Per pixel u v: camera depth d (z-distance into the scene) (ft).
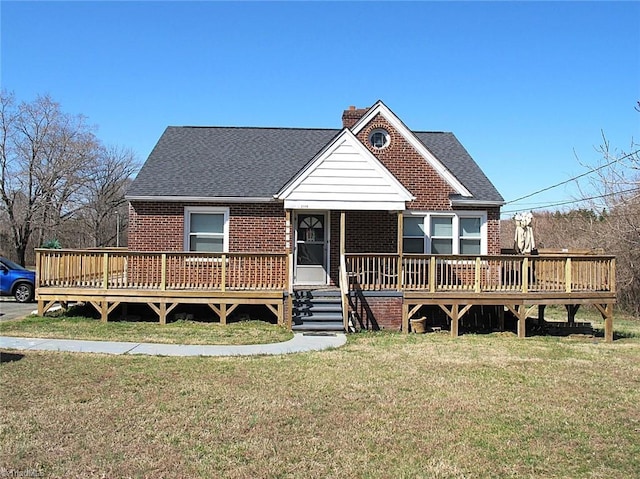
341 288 52.16
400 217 52.90
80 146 158.61
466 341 47.06
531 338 50.39
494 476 19.15
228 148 65.62
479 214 59.72
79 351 37.86
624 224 83.10
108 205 192.24
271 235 57.57
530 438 22.86
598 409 27.09
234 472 18.88
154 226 56.85
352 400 27.61
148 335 44.73
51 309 57.47
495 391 29.99
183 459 19.83
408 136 59.67
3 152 144.97
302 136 69.46
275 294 50.44
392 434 22.93
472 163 65.87
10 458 19.57
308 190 52.80
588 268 51.62
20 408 25.02
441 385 30.96
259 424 23.70
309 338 45.52
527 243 54.54
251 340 43.88
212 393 28.12
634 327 64.95
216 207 57.31
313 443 21.71
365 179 53.06
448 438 22.58
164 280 50.52
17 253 148.56
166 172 59.67
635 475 19.40
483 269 54.70
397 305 51.60
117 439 21.53
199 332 46.65
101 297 50.52
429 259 52.08
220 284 52.01
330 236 59.00
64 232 173.88
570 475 19.35
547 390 30.53
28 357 35.47
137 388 28.71
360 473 19.07
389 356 38.99
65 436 21.72
